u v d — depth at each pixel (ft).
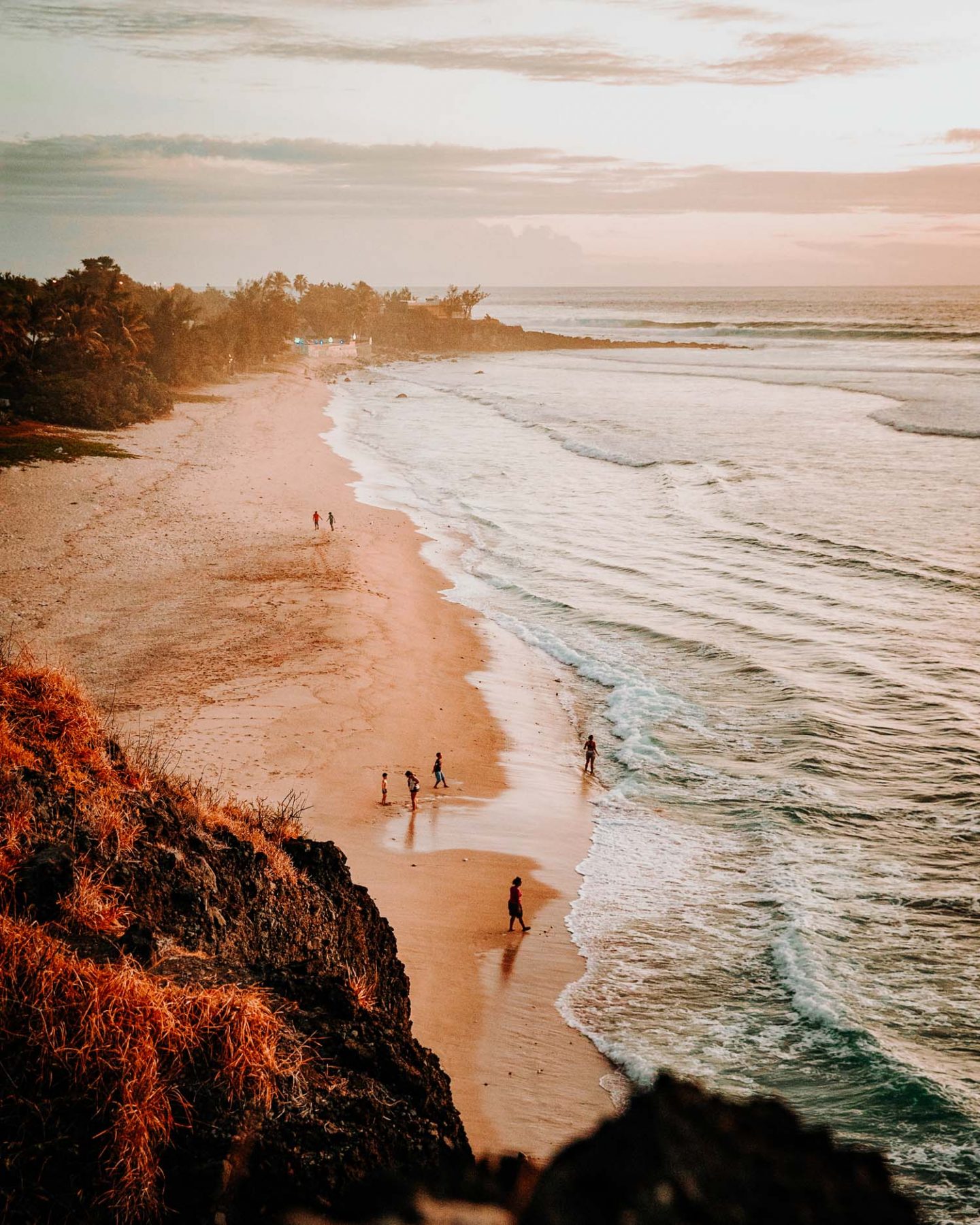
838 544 171.73
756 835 79.36
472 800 86.58
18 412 292.40
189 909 31.83
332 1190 21.67
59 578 150.61
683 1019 57.36
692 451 273.95
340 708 103.45
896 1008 57.47
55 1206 19.49
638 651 124.77
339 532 184.75
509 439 311.47
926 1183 44.52
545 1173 5.51
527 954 64.03
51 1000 22.17
